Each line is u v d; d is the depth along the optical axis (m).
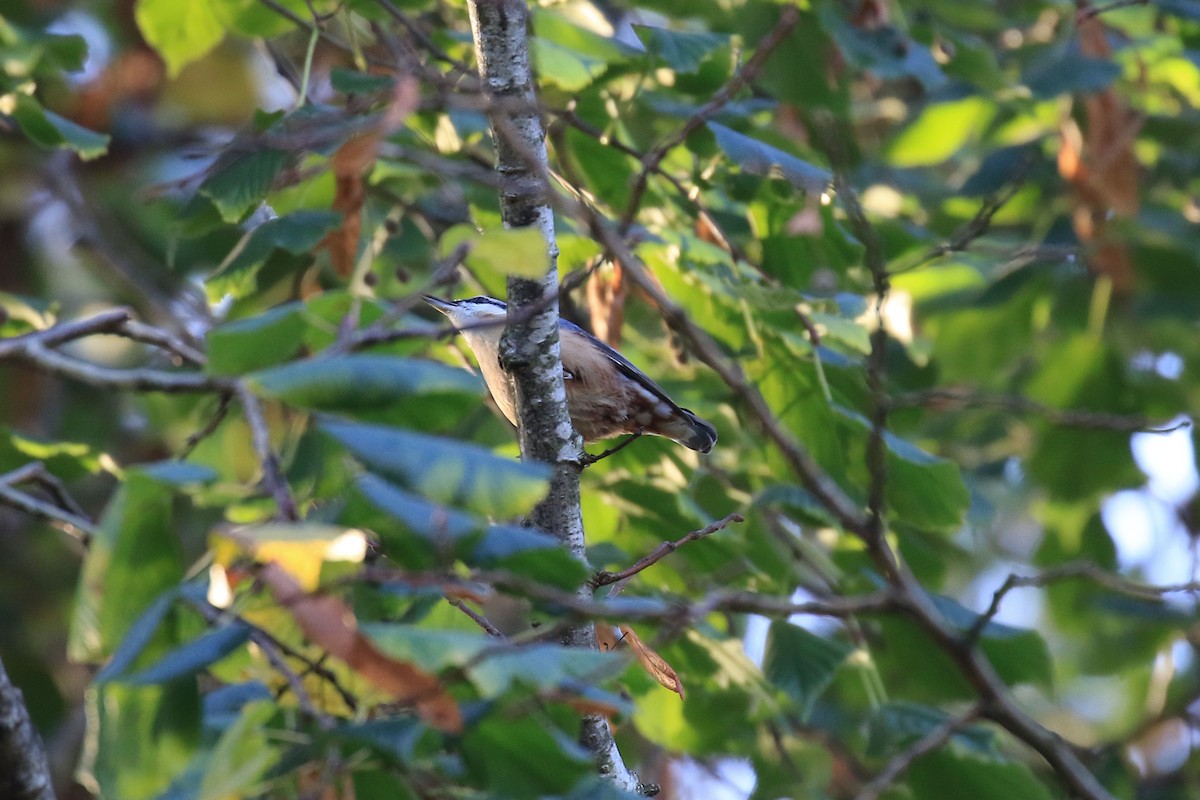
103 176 13.48
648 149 10.70
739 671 9.22
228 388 5.96
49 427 13.38
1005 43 13.60
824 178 8.37
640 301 11.18
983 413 13.95
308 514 5.53
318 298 7.00
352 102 8.28
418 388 4.97
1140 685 14.38
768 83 9.75
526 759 4.77
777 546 10.22
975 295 12.96
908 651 9.62
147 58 12.25
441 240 9.78
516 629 11.48
